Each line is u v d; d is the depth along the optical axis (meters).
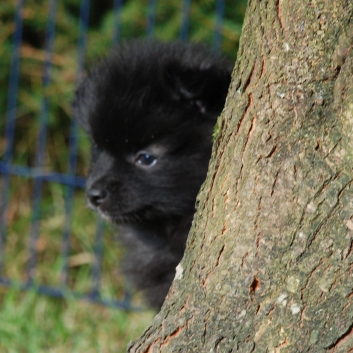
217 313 4.46
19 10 10.17
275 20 4.16
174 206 6.82
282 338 4.25
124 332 8.81
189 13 10.12
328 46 3.99
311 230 4.12
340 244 4.05
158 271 7.36
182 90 6.67
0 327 8.29
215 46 9.41
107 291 9.72
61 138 11.54
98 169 6.97
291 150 4.16
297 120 4.13
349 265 4.04
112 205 6.82
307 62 4.06
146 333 4.83
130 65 6.96
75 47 11.09
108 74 6.98
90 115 6.92
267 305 4.29
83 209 10.79
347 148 3.99
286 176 4.18
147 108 6.67
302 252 4.16
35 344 8.12
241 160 4.40
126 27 10.84
